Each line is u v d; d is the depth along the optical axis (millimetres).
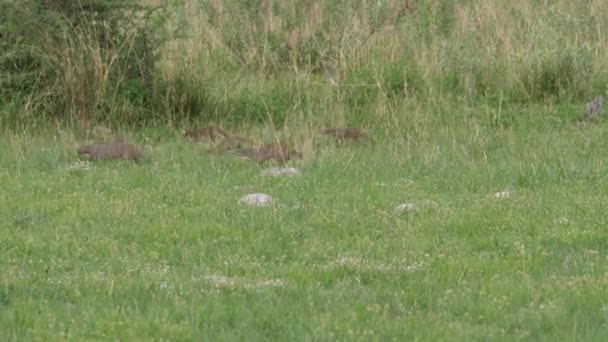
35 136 54125
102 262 34625
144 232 38000
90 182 45844
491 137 54656
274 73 65812
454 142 52781
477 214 40469
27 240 36531
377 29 68562
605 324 29062
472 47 65688
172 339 27812
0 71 56469
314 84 61688
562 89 62500
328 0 68875
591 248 36594
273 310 29812
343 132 54719
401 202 43094
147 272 33375
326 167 49000
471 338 27953
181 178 46938
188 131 55531
